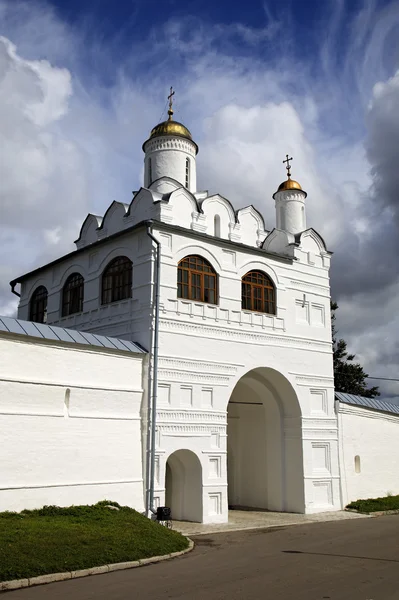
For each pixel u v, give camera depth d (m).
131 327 22.22
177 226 22.66
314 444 26.80
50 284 27.42
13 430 17.14
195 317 22.89
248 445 28.50
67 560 12.97
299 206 30.28
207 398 22.84
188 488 22.47
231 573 13.08
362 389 49.31
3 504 16.52
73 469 18.36
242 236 26.45
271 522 22.80
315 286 28.44
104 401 19.67
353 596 10.91
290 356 26.39
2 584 11.43
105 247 24.28
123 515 17.67
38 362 18.14
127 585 11.85
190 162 28.38
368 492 29.00
